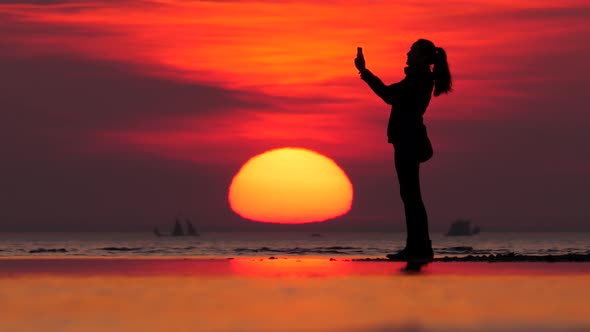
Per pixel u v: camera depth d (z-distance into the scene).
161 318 22.08
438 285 30.88
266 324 20.89
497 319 21.77
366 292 28.41
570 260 48.81
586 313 22.97
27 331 19.67
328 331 19.55
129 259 52.69
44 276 35.06
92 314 22.86
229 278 34.41
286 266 42.59
